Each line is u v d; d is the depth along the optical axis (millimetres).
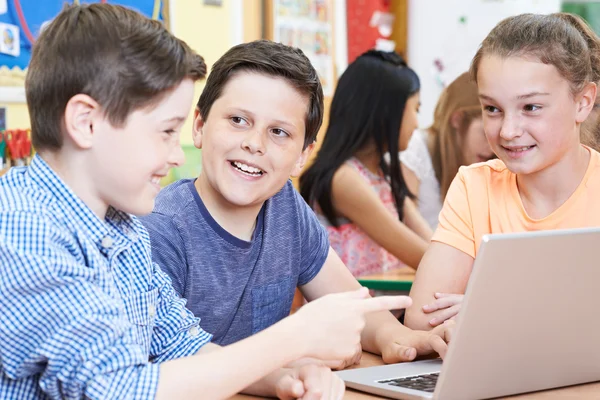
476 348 959
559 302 987
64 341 851
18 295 852
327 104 3641
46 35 934
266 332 950
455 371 964
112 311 881
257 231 1342
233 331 1338
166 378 882
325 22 3635
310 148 1354
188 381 890
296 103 1245
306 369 1054
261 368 927
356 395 1061
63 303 855
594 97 1374
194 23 2955
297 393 1014
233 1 3150
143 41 905
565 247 951
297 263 1430
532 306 968
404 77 2578
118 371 861
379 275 2447
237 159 1232
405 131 2637
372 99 2555
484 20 3547
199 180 1328
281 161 1250
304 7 3492
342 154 2566
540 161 1330
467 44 3594
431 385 1054
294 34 3438
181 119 946
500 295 934
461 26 3607
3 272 852
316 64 3568
